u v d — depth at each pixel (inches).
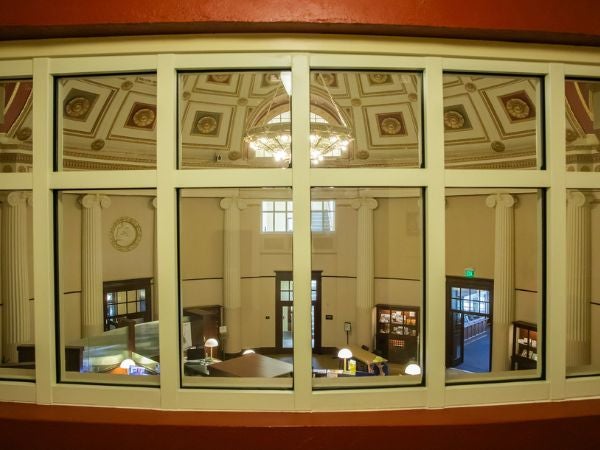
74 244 357.1
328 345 441.7
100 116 315.9
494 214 371.2
